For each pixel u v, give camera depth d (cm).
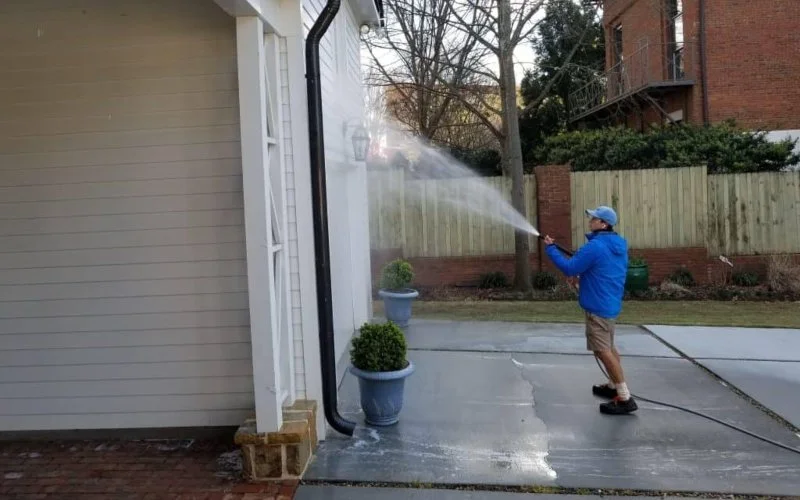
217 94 500
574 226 1312
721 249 1295
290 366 480
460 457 468
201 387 513
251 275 431
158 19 497
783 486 421
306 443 452
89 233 510
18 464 470
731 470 445
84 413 517
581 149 1555
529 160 2097
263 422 433
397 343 527
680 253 1284
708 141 1380
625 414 554
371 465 455
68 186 508
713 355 750
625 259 560
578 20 1816
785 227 1282
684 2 1612
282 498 411
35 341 515
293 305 491
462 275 1312
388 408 527
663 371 685
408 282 943
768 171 1324
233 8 413
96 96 503
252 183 430
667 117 1588
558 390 623
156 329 511
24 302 514
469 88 1592
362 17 907
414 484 427
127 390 514
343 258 731
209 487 428
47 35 500
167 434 516
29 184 509
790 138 1420
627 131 1573
